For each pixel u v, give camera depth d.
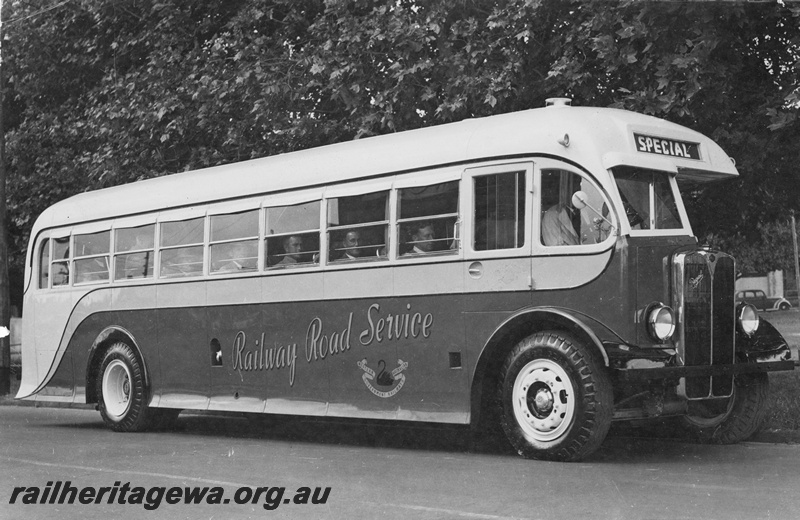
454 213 10.21
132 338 13.56
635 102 12.36
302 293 11.55
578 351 9.02
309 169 11.71
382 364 10.70
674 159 9.95
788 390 13.44
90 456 10.59
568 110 9.87
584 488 7.79
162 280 13.26
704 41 11.88
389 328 10.66
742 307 10.01
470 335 9.98
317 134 15.34
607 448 10.23
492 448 10.76
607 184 9.33
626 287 9.14
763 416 10.40
